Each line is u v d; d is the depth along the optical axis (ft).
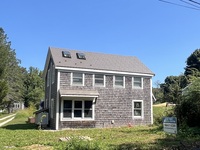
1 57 149.59
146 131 59.57
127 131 62.18
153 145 37.93
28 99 217.36
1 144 42.96
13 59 222.48
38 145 41.45
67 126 74.13
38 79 224.94
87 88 78.38
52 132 63.31
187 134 48.26
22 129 74.43
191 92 54.85
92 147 29.01
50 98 83.10
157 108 111.55
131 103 83.97
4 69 147.23
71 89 76.33
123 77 84.23
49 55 86.07
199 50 185.16
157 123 74.38
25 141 45.93
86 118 76.84
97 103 79.00
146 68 90.38
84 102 77.41
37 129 74.49
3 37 207.21
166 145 37.68
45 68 93.40
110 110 80.43
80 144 29.25
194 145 37.35
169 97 71.92
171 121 39.40
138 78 86.69
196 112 54.65
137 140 44.16
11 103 220.64
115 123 80.43
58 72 75.46
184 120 56.03
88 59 83.92
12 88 217.77
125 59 92.32
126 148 35.76
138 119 84.17
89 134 57.67
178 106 59.06
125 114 82.43
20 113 142.41
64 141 44.73
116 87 82.48
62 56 81.00
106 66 82.94
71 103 75.72
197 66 181.37
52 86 81.20
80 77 78.13
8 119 140.67
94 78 79.87
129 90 84.33
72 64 77.71
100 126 78.28
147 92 87.25
